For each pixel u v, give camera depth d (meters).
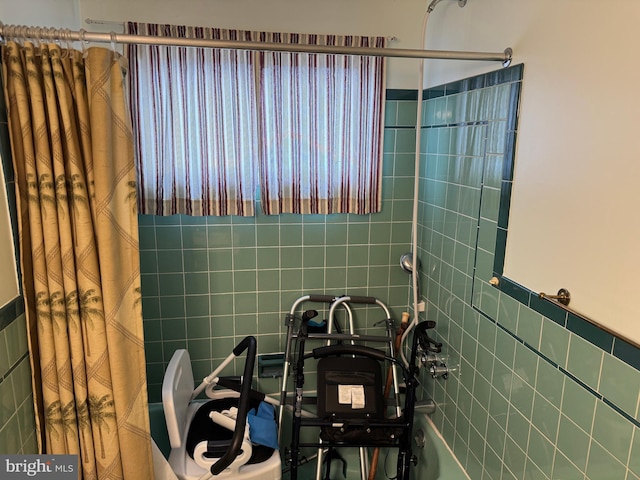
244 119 2.02
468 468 1.85
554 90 1.28
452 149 1.90
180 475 1.68
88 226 1.33
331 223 2.26
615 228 1.08
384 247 2.34
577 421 1.22
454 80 1.87
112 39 1.27
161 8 1.91
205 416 1.95
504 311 1.55
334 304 2.23
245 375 1.62
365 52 1.42
